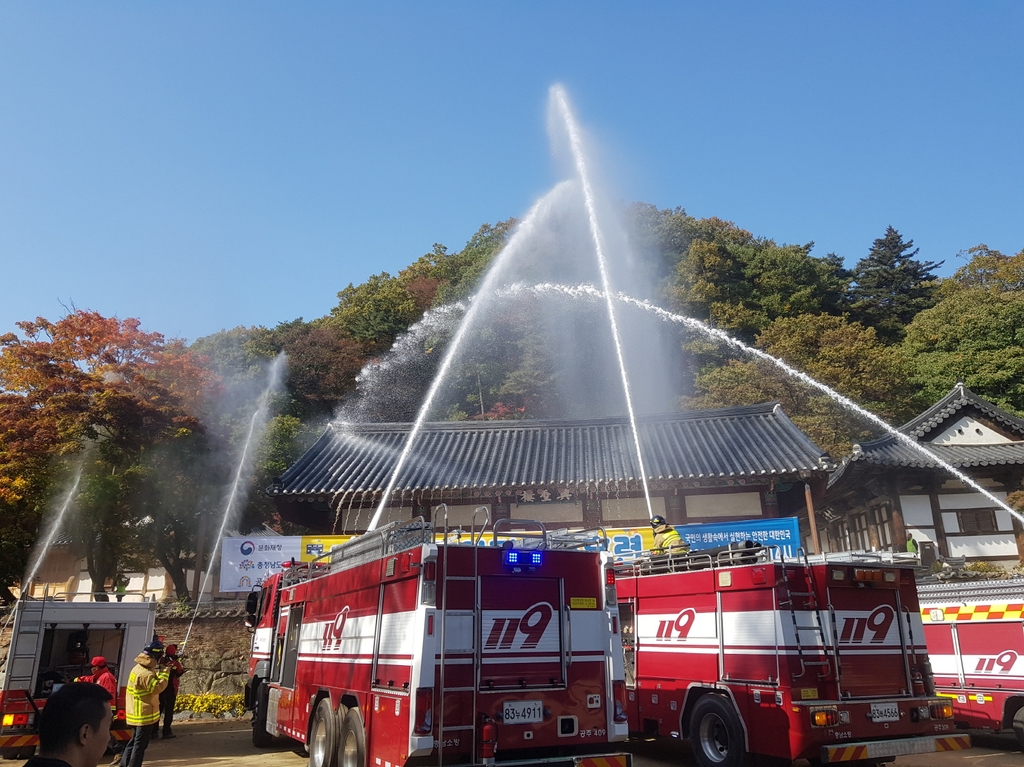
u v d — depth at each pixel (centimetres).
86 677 1123
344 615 877
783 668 839
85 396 2181
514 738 691
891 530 2545
